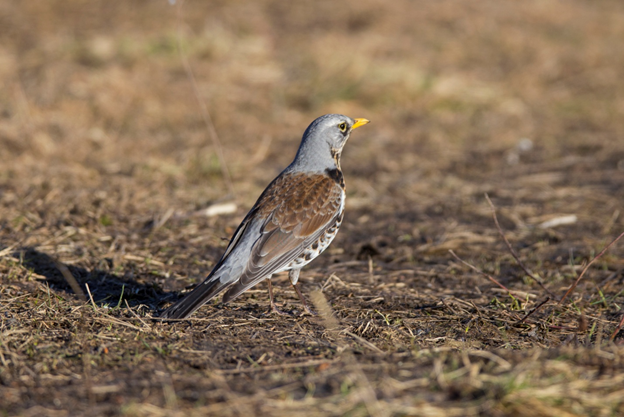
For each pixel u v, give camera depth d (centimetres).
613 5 3553
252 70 2352
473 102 2244
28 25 2719
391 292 990
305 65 2378
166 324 838
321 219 913
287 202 903
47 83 2073
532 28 3062
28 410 612
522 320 864
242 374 690
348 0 3198
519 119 2131
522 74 2488
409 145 1909
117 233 1186
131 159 1648
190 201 1407
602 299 945
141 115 1964
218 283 833
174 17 2845
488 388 628
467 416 591
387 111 2167
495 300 945
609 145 1883
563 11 3369
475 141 1948
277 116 2072
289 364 715
